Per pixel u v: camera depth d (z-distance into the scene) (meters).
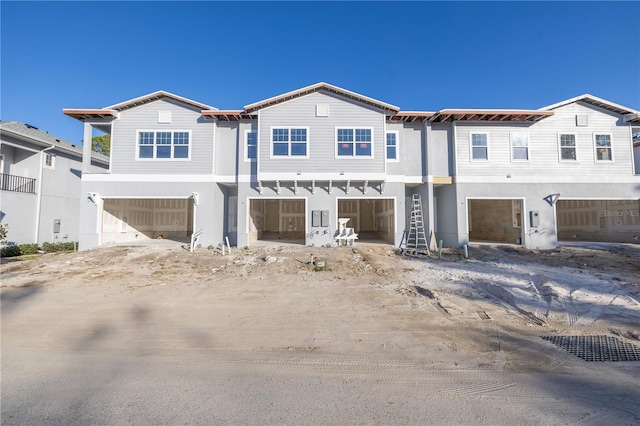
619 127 17.52
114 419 3.30
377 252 15.30
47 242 19.61
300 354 4.98
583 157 17.34
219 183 17.47
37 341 5.57
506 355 4.90
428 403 3.60
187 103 17.06
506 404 3.57
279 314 7.05
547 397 3.71
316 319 6.70
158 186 16.83
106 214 18.22
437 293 8.59
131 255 14.38
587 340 5.49
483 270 11.55
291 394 3.80
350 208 24.42
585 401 3.62
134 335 5.84
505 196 17.16
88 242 16.52
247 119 17.33
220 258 13.94
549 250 15.97
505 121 17.44
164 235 23.58
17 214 18.12
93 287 9.64
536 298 8.01
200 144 17.02
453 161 17.39
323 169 16.48
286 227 23.66
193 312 7.21
